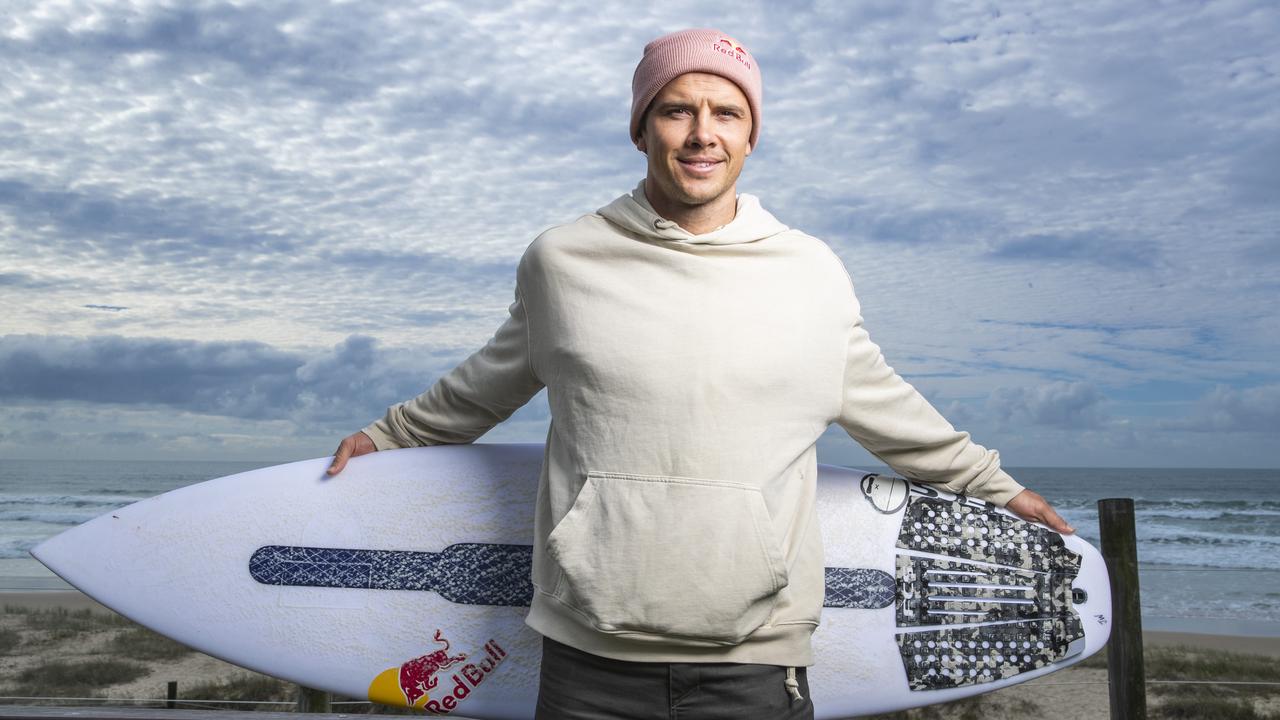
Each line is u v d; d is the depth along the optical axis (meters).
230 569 2.26
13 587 24.09
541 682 1.61
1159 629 18.81
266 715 2.34
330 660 2.22
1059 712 8.78
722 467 1.45
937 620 2.23
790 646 1.55
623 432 1.47
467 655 2.20
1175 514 41.66
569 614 1.53
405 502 2.26
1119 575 2.71
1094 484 75.50
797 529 1.56
